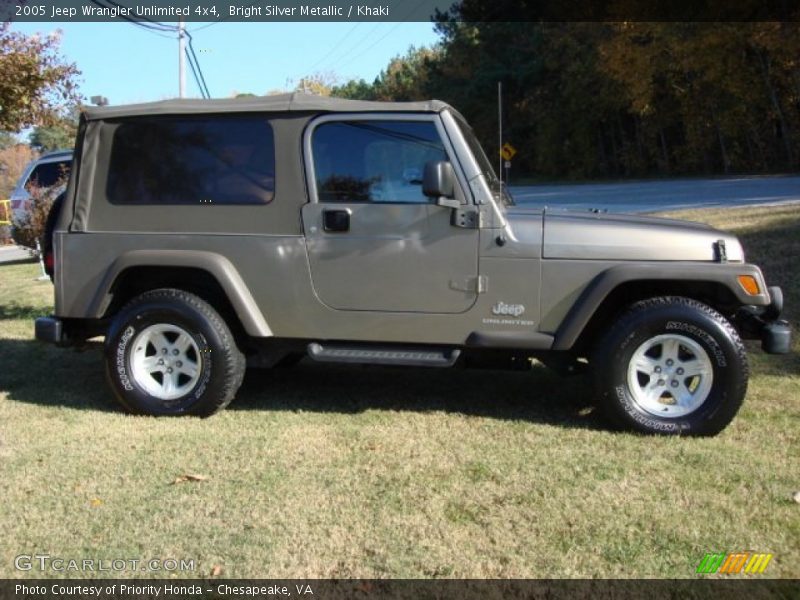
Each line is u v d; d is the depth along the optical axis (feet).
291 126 16.14
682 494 12.47
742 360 14.82
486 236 15.44
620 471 13.42
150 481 13.25
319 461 14.06
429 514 11.90
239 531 11.44
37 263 52.08
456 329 15.74
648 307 15.16
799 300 25.03
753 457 14.03
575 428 15.74
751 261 29.50
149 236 16.55
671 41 106.52
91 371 20.95
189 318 16.31
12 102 25.38
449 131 15.61
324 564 10.55
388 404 17.62
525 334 15.46
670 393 15.42
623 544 10.94
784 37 94.89
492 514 11.87
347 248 15.87
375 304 15.92
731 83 107.04
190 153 16.53
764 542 10.99
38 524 11.73
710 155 124.67
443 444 14.87
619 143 145.48
